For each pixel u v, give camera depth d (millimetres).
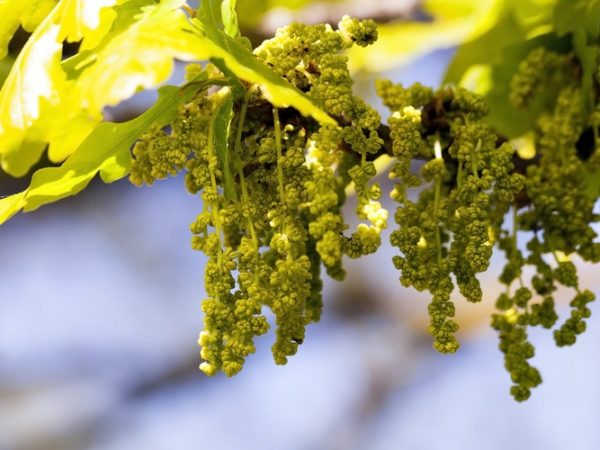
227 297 274
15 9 301
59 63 284
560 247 308
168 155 284
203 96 287
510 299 307
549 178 312
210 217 278
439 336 281
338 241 272
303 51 284
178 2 276
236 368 270
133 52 263
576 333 303
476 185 288
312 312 297
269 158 281
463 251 285
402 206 294
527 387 301
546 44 346
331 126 278
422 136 302
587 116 326
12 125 284
